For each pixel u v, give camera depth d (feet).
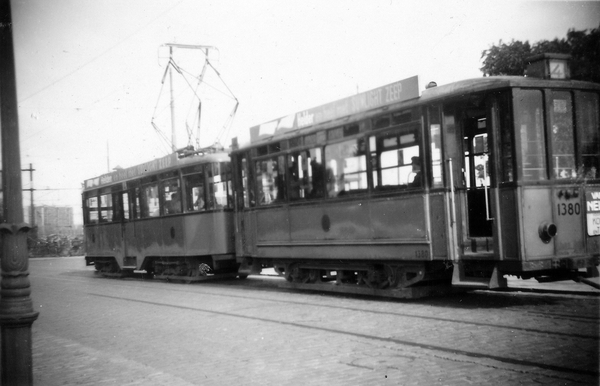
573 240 31.58
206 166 57.06
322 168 42.16
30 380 18.65
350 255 39.81
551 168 31.32
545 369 19.21
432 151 34.17
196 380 21.15
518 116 30.96
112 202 75.92
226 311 37.32
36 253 173.37
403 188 35.94
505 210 31.17
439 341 24.39
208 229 57.06
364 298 39.60
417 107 34.88
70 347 28.99
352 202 39.55
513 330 25.23
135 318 37.45
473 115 35.01
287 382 20.03
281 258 47.98
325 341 26.30
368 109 38.52
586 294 34.37
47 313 43.01
